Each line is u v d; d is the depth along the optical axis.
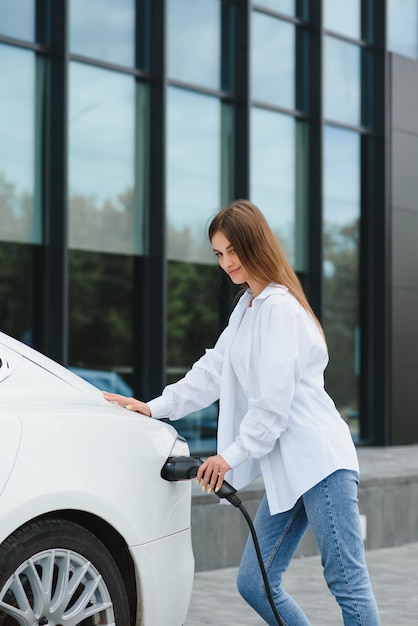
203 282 12.38
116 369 11.48
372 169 14.84
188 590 4.11
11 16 10.52
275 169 13.48
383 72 14.79
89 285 11.22
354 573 3.92
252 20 13.08
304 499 3.99
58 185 10.70
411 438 14.94
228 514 7.66
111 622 3.82
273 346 3.90
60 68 10.73
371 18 14.86
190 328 12.20
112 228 11.45
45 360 4.11
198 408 4.35
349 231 14.53
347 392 14.48
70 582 3.72
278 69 13.51
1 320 10.45
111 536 3.87
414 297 15.09
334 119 14.30
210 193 12.54
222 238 4.02
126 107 11.62
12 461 3.51
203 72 12.48
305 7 13.87
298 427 3.96
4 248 10.46
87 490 3.68
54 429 3.66
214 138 12.61
